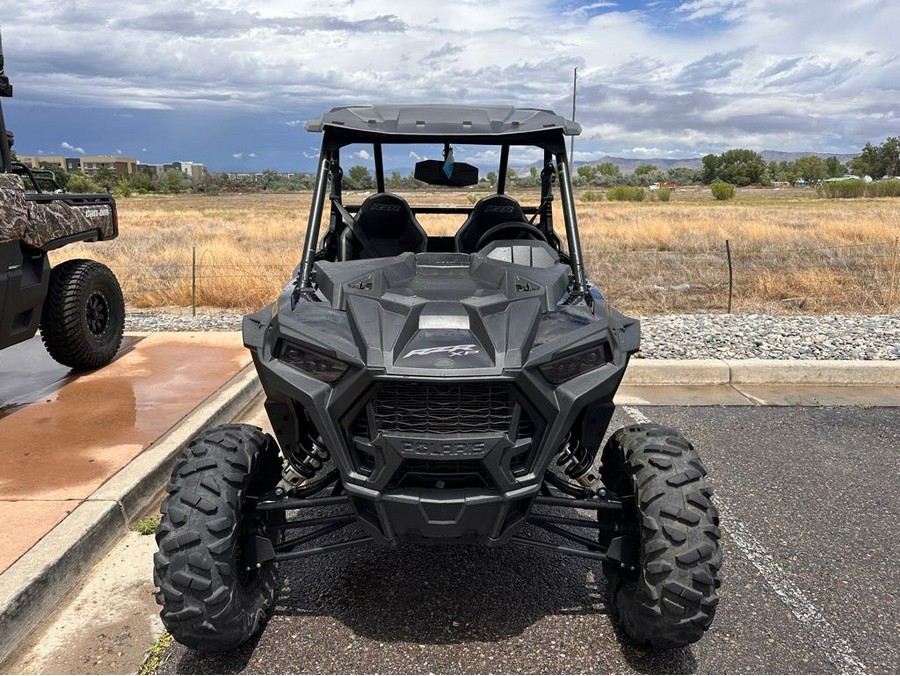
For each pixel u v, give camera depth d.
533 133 4.06
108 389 6.35
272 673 3.07
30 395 6.20
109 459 4.79
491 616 3.47
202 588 2.84
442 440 2.80
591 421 3.27
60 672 3.07
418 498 2.84
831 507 4.60
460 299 3.20
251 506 3.23
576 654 3.20
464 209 5.40
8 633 3.17
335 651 3.21
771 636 3.32
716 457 5.38
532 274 3.56
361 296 3.23
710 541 2.87
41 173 7.10
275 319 3.32
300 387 2.99
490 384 2.83
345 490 3.02
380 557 4.01
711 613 2.88
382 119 3.89
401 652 3.21
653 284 13.02
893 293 11.55
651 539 2.90
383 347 2.87
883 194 67.62
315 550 3.24
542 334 3.07
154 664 3.12
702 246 18.61
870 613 3.50
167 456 4.85
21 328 6.08
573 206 3.91
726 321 9.59
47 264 6.32
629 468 3.11
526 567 3.91
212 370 6.95
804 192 95.25
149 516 4.43
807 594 3.66
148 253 16.88
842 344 8.19
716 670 3.10
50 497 4.21
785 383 7.25
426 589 3.70
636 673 3.08
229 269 13.07
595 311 3.40
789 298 11.96
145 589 3.67
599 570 3.88
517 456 2.99
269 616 3.45
